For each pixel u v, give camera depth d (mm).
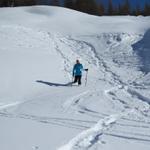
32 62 22031
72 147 8062
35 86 18766
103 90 17828
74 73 20016
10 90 17609
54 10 50500
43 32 34719
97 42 31844
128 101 14945
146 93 16547
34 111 12898
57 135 8773
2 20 44125
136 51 28281
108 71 23625
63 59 25016
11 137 8375
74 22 42906
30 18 45562
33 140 8180
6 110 13391
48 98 15938
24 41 28312
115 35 33062
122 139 8867
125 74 22531
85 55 27984
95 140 8789
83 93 17031
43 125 10023
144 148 8164
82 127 9992
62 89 18500
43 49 26578
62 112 12641
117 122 10984
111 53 28453
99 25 40281
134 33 33781
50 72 21406
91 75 22625
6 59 21375
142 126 10461
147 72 22516
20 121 10539
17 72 19797
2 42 26328
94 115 12070
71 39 33469
